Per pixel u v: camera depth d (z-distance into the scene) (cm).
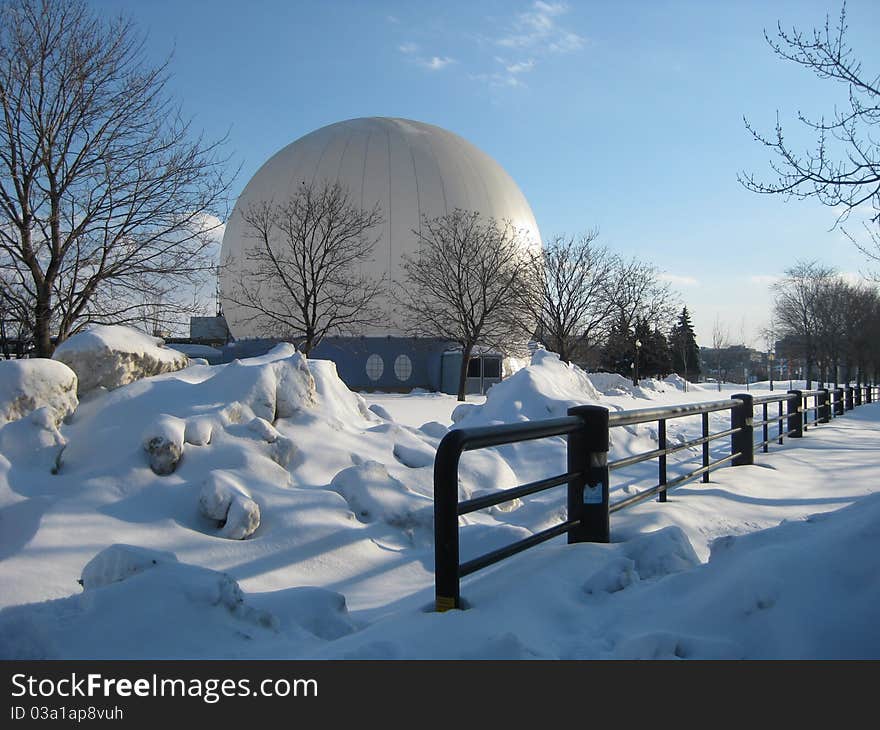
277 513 564
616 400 2773
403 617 329
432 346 5153
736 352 10962
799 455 1091
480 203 5644
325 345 5122
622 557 410
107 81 1577
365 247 5128
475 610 327
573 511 470
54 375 667
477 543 504
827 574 317
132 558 359
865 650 283
